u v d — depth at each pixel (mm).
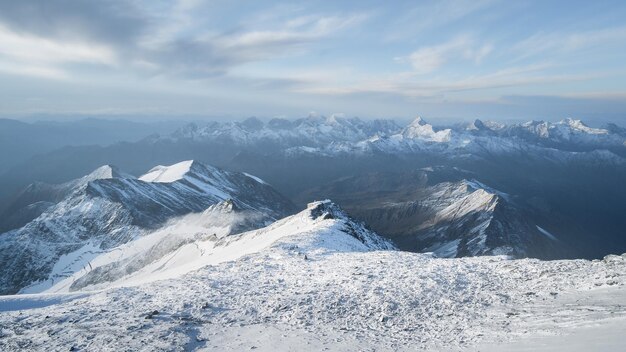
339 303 26781
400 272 32938
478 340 18484
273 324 23562
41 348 20859
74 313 27047
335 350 19250
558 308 20469
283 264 41094
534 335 17234
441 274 31094
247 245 99875
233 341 21000
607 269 25516
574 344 14664
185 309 26828
